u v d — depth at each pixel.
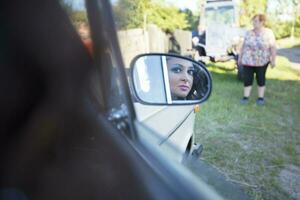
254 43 5.56
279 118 5.09
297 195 2.93
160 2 7.69
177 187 0.72
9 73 0.68
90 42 0.77
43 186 0.69
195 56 8.91
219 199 0.81
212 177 0.99
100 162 0.73
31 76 0.70
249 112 5.34
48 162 0.71
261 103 5.77
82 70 0.76
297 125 4.78
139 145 0.83
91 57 0.78
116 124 0.85
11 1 0.66
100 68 0.81
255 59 5.59
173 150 1.01
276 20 18.55
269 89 7.22
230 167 3.38
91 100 0.79
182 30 8.78
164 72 1.88
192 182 0.77
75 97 0.75
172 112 2.00
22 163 0.70
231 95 6.47
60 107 0.73
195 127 4.50
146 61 1.67
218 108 5.47
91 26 0.77
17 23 0.67
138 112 1.24
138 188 0.69
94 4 0.78
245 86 5.81
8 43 0.67
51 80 0.72
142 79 1.55
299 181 3.18
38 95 0.71
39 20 0.69
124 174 0.71
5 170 0.69
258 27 5.54
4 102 0.68
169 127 1.86
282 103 6.02
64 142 0.73
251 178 3.18
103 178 0.70
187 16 10.39
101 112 0.81
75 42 0.74
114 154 0.75
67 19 0.72
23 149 0.70
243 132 4.40
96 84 0.80
